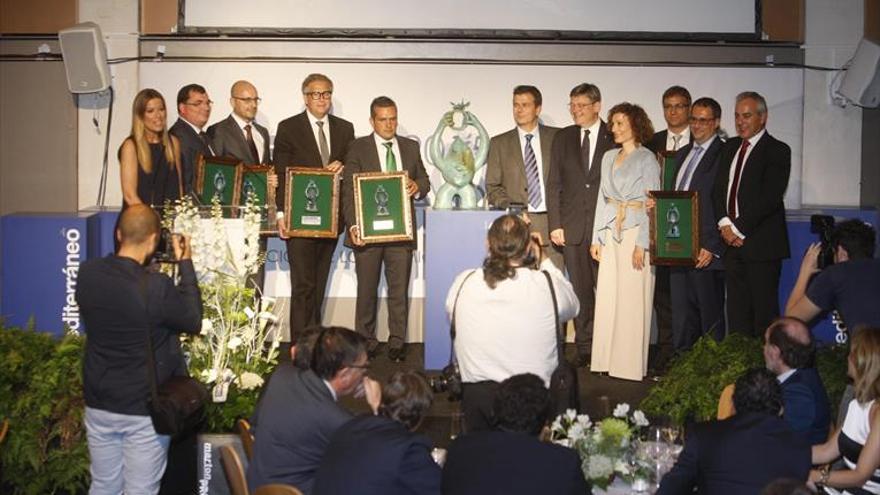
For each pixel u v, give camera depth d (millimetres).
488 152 8117
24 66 8758
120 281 4613
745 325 7680
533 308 4633
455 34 8750
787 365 4598
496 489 3453
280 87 8711
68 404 5473
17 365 5496
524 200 8078
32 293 8016
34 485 5426
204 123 8211
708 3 8812
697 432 3893
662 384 5930
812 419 4523
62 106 8789
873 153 8867
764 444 3787
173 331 4777
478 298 4680
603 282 7617
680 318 7805
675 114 8211
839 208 8875
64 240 8023
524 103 8070
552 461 3492
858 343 4418
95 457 4801
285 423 4121
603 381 7516
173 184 7488
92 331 4668
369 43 8750
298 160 8164
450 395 4863
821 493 4527
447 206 7578
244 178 7867
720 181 7684
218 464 5227
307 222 7992
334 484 3625
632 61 8797
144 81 8727
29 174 8836
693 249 7527
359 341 4238
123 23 8711
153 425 4660
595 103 7949
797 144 8898
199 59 8703
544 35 8766
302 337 4430
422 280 8773
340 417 4102
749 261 7605
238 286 5930
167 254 4980
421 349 8547
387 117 8062
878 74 8602
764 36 8844
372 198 7895
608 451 4324
